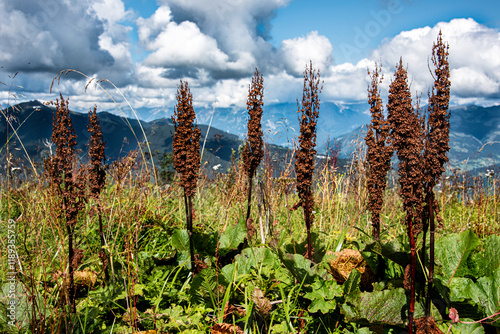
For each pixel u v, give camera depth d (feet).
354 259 3.08
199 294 3.01
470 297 2.65
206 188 6.29
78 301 2.98
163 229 4.15
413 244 2.26
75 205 2.77
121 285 3.04
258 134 4.00
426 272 2.43
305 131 2.97
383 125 3.65
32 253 3.11
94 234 3.99
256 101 3.94
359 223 4.98
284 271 3.27
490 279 2.66
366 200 4.81
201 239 3.53
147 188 4.50
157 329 2.70
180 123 3.04
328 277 2.89
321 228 4.70
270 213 4.50
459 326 2.50
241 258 3.32
